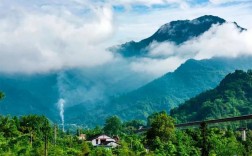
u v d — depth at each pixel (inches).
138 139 6879.9
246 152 5787.4
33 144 5762.8
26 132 6653.5
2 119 6363.2
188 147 5733.3
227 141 6008.9
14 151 5004.9
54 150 5182.1
